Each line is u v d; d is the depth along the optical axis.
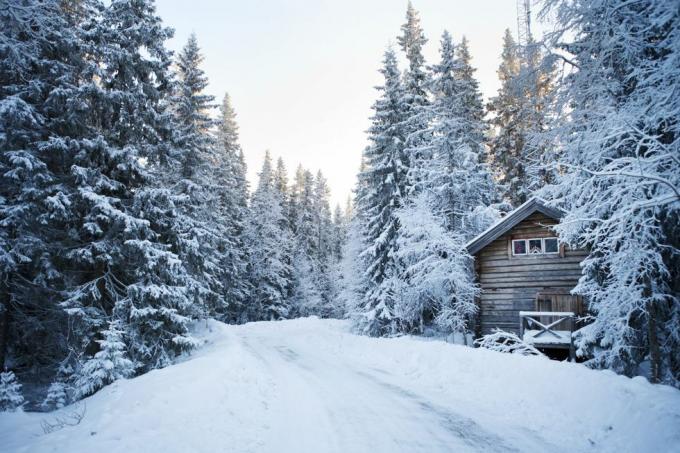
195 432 6.52
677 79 5.96
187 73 23.48
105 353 10.88
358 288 27.91
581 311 15.20
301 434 6.92
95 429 6.62
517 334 16.31
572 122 8.41
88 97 13.93
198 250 18.66
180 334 15.71
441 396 9.34
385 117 25.91
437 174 21.44
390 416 7.89
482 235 17.28
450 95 22.41
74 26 15.18
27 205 11.91
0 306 12.59
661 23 5.88
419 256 20.19
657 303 9.76
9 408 9.66
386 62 26.31
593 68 8.02
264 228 45.31
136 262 14.45
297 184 65.12
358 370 13.08
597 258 10.96
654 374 9.28
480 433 6.87
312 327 30.34
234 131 43.44
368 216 26.70
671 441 5.48
